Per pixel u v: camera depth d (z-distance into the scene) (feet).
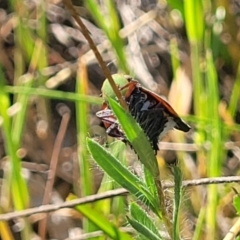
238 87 1.74
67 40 2.25
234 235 1.21
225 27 1.98
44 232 1.77
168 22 2.15
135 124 0.95
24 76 1.95
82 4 2.31
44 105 2.06
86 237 1.40
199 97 1.65
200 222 1.41
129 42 2.14
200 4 1.69
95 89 2.14
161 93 2.07
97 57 0.94
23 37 2.01
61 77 2.03
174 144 1.73
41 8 2.02
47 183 1.86
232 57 2.00
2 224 1.57
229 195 1.55
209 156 1.60
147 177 1.00
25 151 2.04
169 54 2.15
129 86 0.98
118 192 1.23
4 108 1.57
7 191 1.67
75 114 2.17
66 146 2.12
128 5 2.25
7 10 2.27
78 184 1.97
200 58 1.72
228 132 1.69
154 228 1.00
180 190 0.98
